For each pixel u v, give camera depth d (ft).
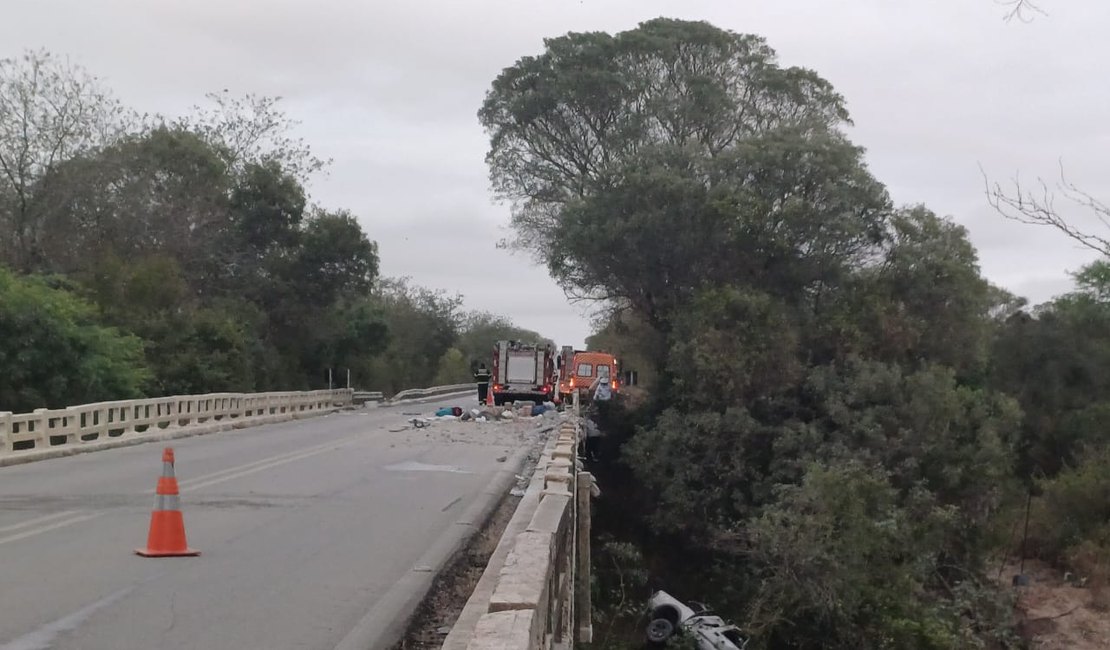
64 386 106.22
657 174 129.39
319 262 185.47
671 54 158.71
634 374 202.90
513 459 73.87
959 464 111.04
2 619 25.04
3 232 142.61
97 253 148.36
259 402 125.80
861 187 130.31
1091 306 157.38
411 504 48.62
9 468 63.82
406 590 29.89
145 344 130.52
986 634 93.35
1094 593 106.11
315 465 67.05
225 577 30.94
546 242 164.76
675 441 117.39
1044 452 148.87
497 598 16.38
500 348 153.79
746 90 161.68
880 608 82.43
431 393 233.55
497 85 166.09
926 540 95.66
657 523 116.37
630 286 141.59
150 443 86.38
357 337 199.31
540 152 166.09
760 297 122.52
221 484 55.21
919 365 123.95
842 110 161.38
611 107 158.71
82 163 148.36
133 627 24.59
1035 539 121.29
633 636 85.61
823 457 108.37
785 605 82.28
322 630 25.00
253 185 180.34
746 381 118.11
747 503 113.70
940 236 130.72
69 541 36.65
